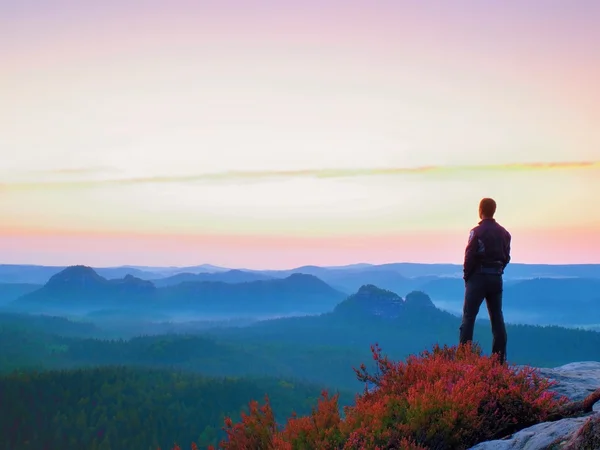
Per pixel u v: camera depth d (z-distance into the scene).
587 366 9.91
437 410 6.85
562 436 5.67
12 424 192.38
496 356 8.70
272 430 7.45
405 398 7.35
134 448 190.38
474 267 9.66
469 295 9.73
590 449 5.06
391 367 8.41
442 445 6.71
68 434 193.38
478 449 6.27
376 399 7.80
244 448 7.37
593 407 6.86
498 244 9.59
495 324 9.55
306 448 6.89
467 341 9.29
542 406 7.07
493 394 7.38
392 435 6.69
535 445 5.77
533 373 8.01
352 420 6.99
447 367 8.16
